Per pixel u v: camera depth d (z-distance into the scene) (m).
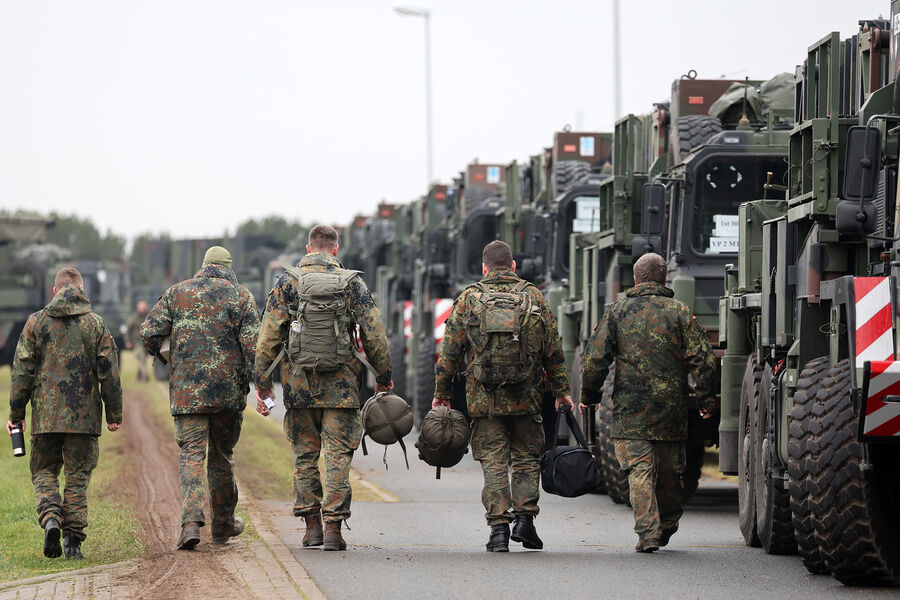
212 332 30.16
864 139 25.66
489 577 26.39
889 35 30.59
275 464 55.50
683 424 30.52
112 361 30.89
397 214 99.19
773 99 47.06
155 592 24.59
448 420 30.22
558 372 30.34
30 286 149.38
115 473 51.47
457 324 30.11
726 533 36.72
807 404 26.61
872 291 24.97
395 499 43.88
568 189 59.72
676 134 46.25
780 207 36.69
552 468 30.30
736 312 37.31
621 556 29.92
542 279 61.41
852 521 25.38
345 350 29.56
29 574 27.97
